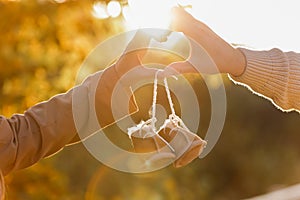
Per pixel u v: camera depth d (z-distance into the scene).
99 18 6.36
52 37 6.75
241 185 15.15
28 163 2.31
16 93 6.81
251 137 15.73
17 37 6.69
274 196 7.44
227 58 2.22
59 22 6.61
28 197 7.67
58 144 2.31
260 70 2.29
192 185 12.69
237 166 15.26
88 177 9.20
